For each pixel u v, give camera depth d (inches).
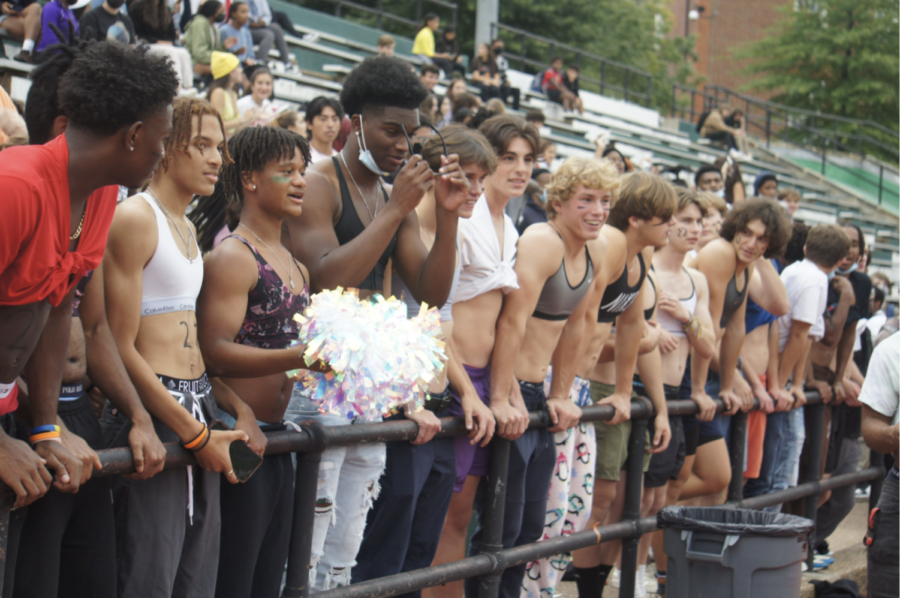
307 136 231.6
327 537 109.6
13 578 77.5
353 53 589.9
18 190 65.2
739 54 1295.5
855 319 214.1
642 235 144.2
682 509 137.6
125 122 68.8
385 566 114.7
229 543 95.0
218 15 349.1
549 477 137.1
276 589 100.9
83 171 70.0
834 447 227.8
